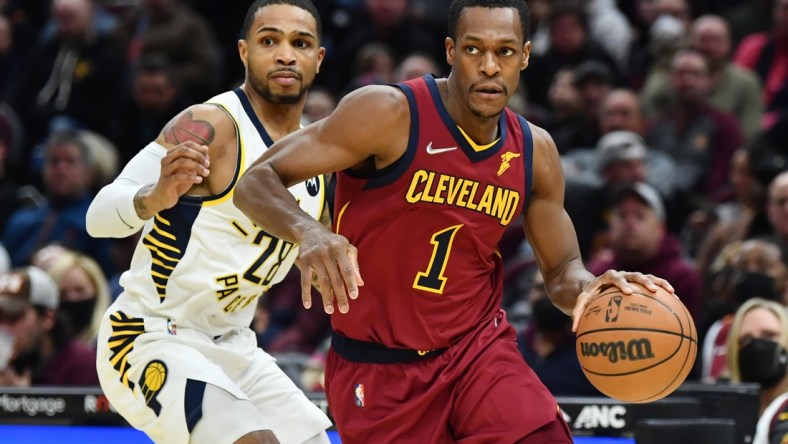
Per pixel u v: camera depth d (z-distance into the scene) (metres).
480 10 6.80
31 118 20.44
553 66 19.62
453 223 7.03
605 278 7.07
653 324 6.84
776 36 19.20
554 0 20.06
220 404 7.29
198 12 22.48
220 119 7.66
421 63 17.77
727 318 11.55
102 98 20.38
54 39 20.67
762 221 14.20
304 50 7.85
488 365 7.14
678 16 20.33
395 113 6.89
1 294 11.77
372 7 20.14
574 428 9.77
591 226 14.84
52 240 16.61
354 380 7.34
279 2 7.81
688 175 16.56
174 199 7.20
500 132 7.13
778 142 16.23
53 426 10.69
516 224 15.03
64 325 12.05
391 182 6.97
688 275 13.23
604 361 6.93
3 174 18.72
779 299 11.95
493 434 6.99
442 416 7.18
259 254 7.70
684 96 17.08
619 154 15.08
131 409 7.70
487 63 6.75
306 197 7.90
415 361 7.21
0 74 21.50
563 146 17.81
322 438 8.12
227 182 7.60
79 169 16.72
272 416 8.02
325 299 6.27
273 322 15.54
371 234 7.07
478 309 7.31
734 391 9.52
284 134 7.92
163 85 18.89
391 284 7.13
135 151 19.17
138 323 7.70
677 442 9.00
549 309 11.27
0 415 10.30
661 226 13.34
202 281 7.59
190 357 7.51
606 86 17.84
